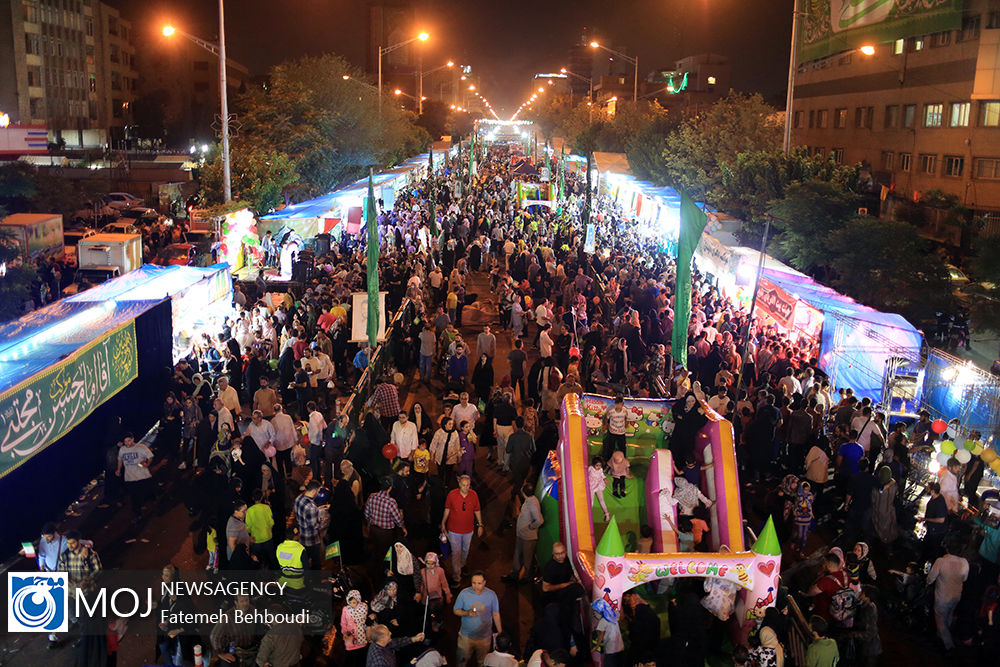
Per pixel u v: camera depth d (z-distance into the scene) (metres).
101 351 13.86
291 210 32.44
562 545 9.95
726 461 11.25
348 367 20.72
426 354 19.81
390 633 8.47
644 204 38.06
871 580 11.13
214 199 34.41
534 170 53.19
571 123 88.62
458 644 9.08
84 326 14.59
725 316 19.78
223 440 12.48
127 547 12.18
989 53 35.25
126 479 12.62
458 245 31.91
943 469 12.21
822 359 17.75
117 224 40.75
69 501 13.09
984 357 22.42
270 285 26.78
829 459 13.90
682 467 12.67
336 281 23.28
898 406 16.12
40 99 82.56
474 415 14.13
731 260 23.48
